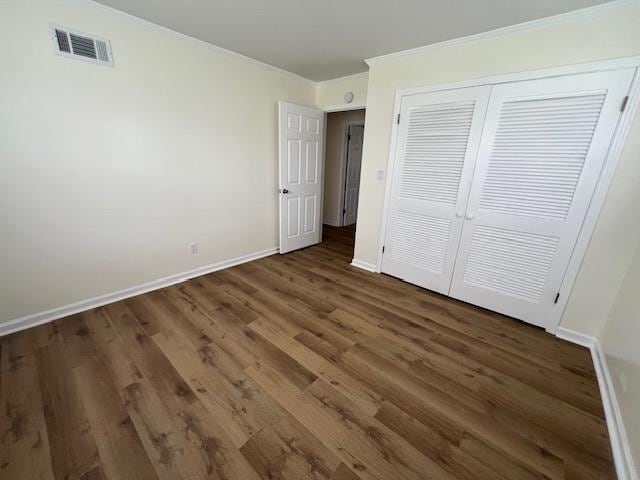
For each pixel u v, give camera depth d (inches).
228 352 69.9
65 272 81.4
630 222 67.9
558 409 56.6
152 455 45.3
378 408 55.3
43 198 74.4
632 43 63.6
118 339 73.1
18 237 72.3
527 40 75.6
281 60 112.7
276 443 47.8
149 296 96.8
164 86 91.0
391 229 115.3
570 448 48.7
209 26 85.2
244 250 131.9
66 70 72.4
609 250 71.5
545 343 78.4
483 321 88.2
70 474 42.3
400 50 97.4
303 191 145.3
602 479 43.9
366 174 118.6
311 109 136.5
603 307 74.2
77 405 53.6
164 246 102.3
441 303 98.9
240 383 60.3
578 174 73.0
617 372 57.8
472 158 88.9
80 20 72.5
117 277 92.3
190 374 62.2
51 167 74.3
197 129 102.4
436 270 105.0
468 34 82.8
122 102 83.2
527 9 68.3
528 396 59.6
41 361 64.5
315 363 67.2
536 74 75.0
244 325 81.5
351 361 68.3
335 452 46.6
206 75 100.7
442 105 92.5
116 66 80.3
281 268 126.3
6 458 44.3
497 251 89.4
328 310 91.7
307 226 154.6
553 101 74.2
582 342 78.3
